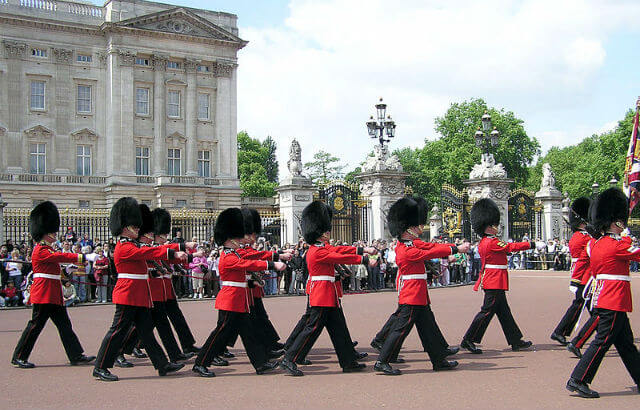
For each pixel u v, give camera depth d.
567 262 41.19
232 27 72.00
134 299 12.05
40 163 62.38
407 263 12.34
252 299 14.18
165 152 66.19
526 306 22.33
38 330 13.16
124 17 64.56
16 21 61.03
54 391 10.91
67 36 63.41
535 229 42.56
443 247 12.35
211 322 19.31
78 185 62.88
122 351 13.24
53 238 13.48
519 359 13.21
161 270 13.52
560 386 10.81
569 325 14.66
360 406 9.62
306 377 11.84
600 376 11.70
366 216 34.16
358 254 12.33
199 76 68.81
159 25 65.69
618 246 10.41
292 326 18.33
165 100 66.50
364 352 14.18
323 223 12.77
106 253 26.69
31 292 13.16
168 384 11.42
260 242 26.36
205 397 10.35
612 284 10.47
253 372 12.45
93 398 10.38
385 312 21.16
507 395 10.20
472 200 39.06
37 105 62.50
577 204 14.98
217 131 69.38
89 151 64.56
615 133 80.44
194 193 65.19
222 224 12.52
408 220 12.78
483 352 14.10
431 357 12.17
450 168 84.38
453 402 9.79
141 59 65.81
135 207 12.50
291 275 29.41
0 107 60.41
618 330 10.30
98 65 64.75
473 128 86.56
